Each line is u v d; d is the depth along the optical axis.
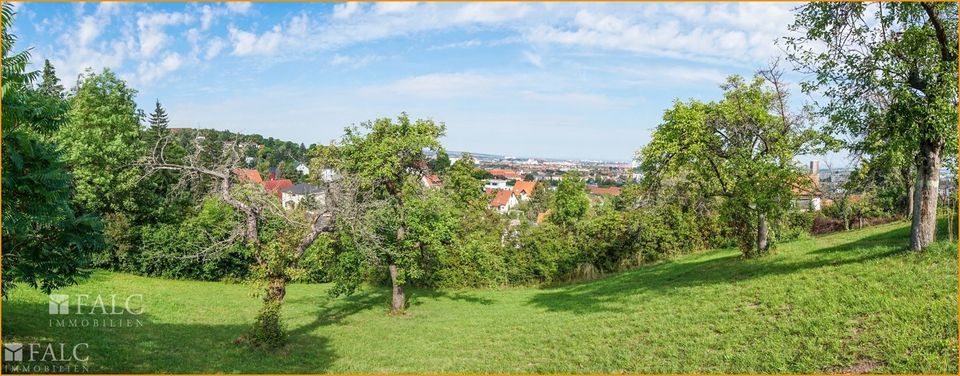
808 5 15.29
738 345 11.88
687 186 23.91
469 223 29.30
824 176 33.94
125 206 31.75
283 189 53.47
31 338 14.05
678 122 20.91
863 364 9.80
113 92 32.66
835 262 16.67
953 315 10.38
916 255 14.35
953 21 13.27
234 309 22.39
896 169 27.41
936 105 13.29
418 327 19.33
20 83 9.66
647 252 33.59
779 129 20.98
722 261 24.88
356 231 18.39
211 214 29.69
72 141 29.77
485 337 16.75
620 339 14.02
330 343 16.92
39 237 11.34
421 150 20.77
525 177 143.25
